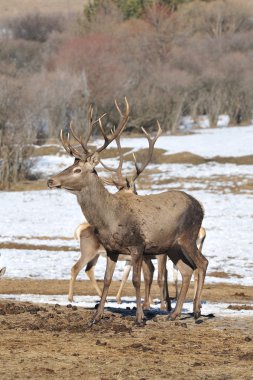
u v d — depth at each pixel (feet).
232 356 117.29
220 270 245.86
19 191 440.45
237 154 529.45
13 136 477.36
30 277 225.97
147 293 157.48
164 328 137.18
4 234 305.73
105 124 639.35
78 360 113.50
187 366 111.24
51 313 149.48
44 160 526.57
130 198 140.87
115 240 138.21
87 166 137.18
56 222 335.88
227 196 403.13
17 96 584.81
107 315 148.05
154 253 142.92
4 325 137.39
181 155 520.01
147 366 110.73
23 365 110.32
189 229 145.38
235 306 168.86
